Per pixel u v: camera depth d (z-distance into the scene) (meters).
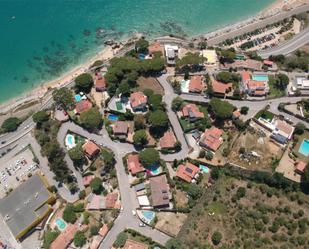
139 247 149.12
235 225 141.38
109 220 156.50
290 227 137.00
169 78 186.25
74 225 157.62
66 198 166.88
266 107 172.62
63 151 174.62
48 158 172.62
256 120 169.12
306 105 170.75
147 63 186.00
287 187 147.62
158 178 161.88
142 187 161.00
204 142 165.75
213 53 192.50
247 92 176.88
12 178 173.38
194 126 171.25
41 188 165.75
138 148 172.12
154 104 173.25
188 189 157.25
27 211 161.62
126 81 182.62
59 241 153.12
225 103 169.12
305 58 187.75
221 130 169.62
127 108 179.25
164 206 156.75
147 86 185.12
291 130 164.75
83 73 193.12
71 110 183.25
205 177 161.75
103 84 186.25
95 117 173.62
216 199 149.00
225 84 179.12
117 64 186.88
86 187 167.12
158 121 167.50
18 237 157.38
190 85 180.38
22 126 187.75
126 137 173.75
